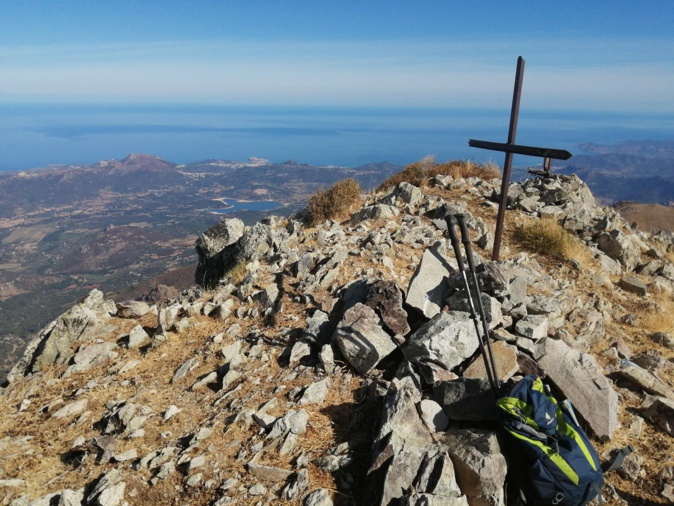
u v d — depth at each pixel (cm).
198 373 360
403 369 304
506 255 523
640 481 248
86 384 367
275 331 384
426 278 355
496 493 223
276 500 240
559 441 229
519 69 390
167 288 1257
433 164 890
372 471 240
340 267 446
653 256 611
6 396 375
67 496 251
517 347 312
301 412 287
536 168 810
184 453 274
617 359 357
